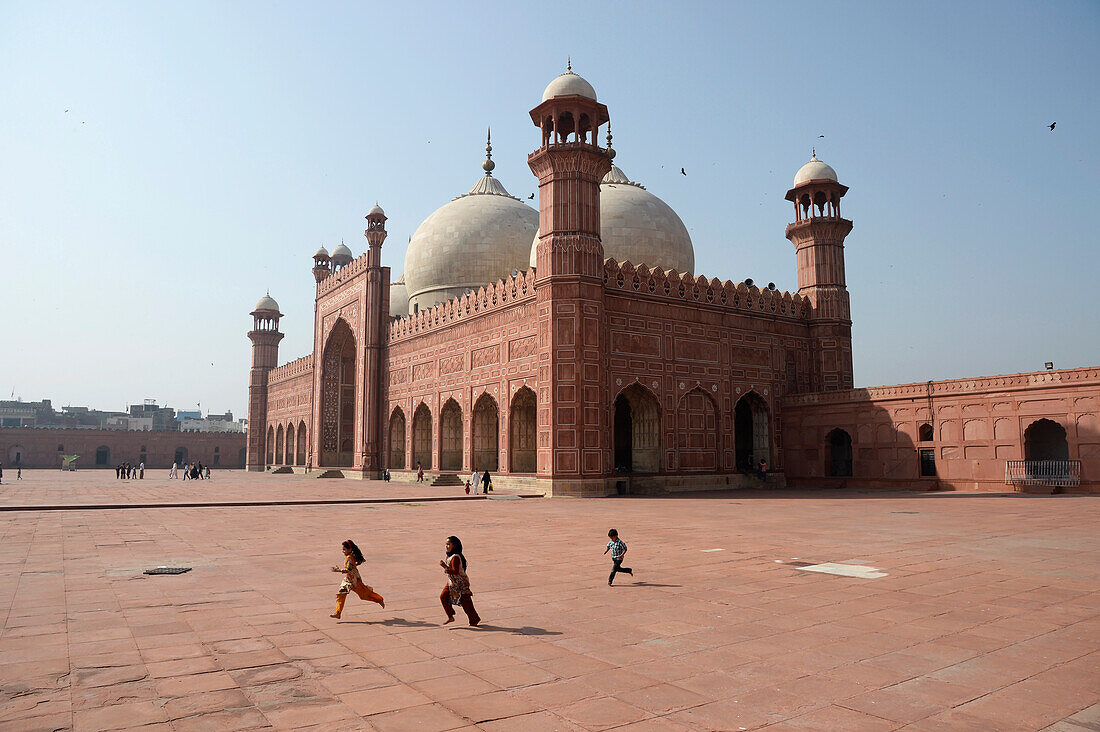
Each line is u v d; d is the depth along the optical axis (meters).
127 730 1.98
